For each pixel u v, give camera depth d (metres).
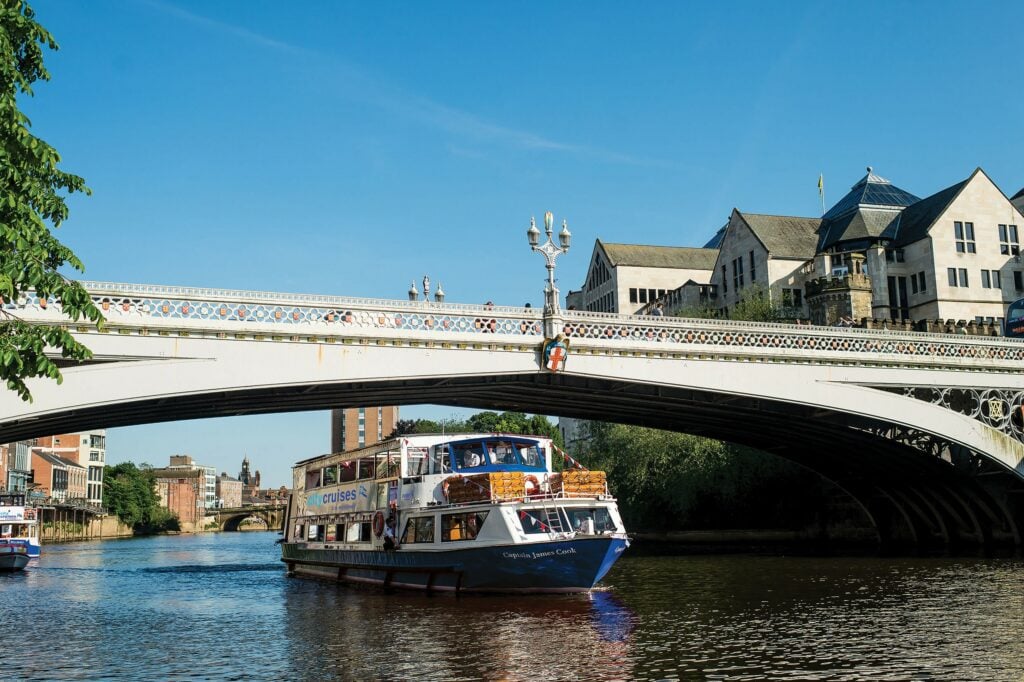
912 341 35.53
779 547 52.50
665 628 20.84
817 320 55.81
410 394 32.69
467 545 27.17
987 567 35.03
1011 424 37.12
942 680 15.12
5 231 10.49
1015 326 42.56
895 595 26.45
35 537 52.25
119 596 31.92
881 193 65.38
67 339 11.31
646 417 40.81
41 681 16.45
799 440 43.78
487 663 17.11
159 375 24.19
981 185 59.25
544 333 29.59
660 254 83.25
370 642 19.70
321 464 37.16
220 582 37.59
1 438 30.81
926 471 43.50
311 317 26.30
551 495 27.78
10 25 12.13
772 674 15.77
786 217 70.69
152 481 161.50
